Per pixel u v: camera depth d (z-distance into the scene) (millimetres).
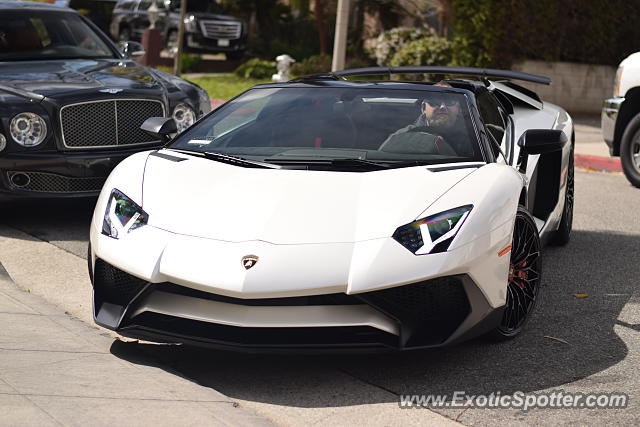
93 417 2955
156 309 3604
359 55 20219
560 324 4469
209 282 3422
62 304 4605
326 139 4438
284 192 3809
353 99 4758
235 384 3574
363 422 3221
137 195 3965
